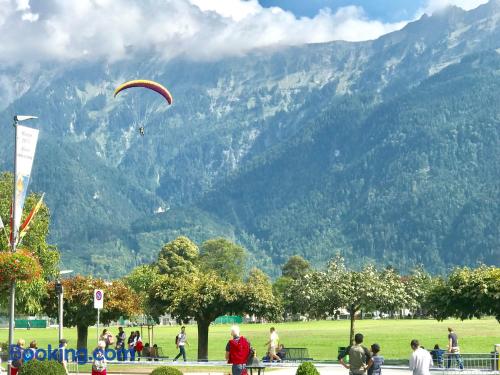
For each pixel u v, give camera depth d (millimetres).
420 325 168750
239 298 66875
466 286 59969
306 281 74500
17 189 47219
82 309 66938
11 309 46438
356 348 33531
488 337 111688
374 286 72750
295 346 101062
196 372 51938
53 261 77188
